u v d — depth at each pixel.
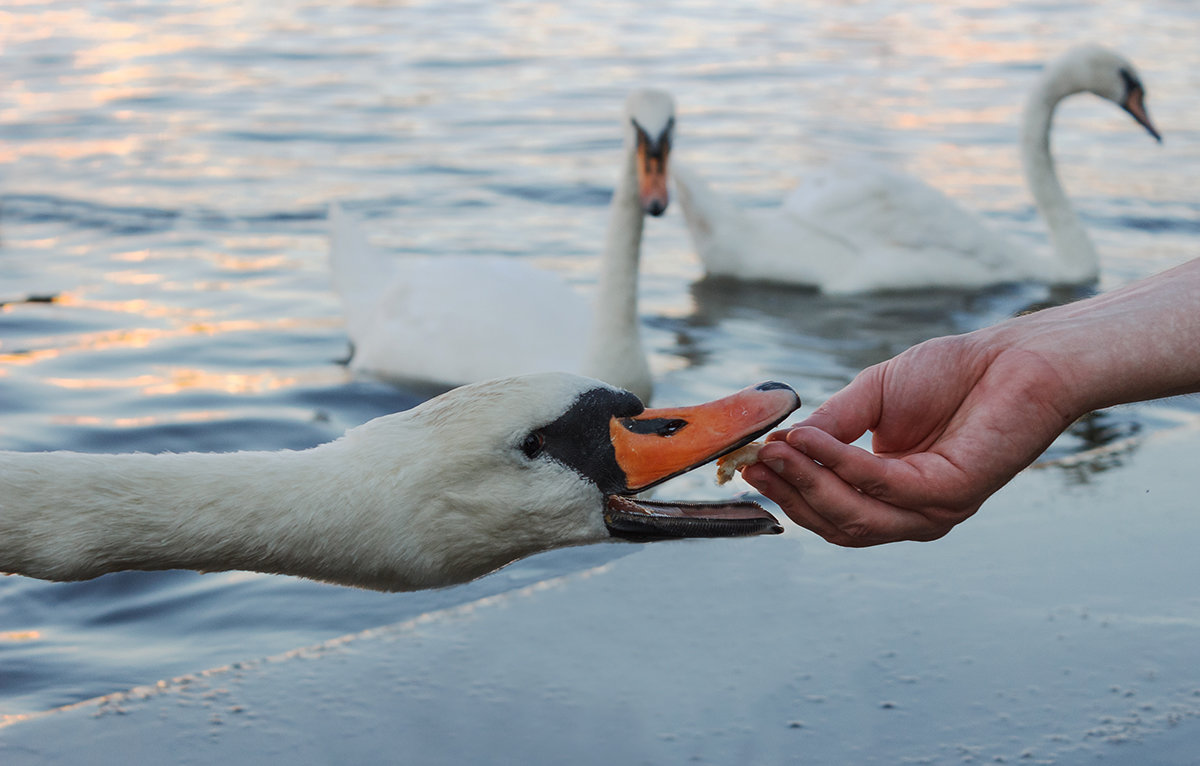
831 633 4.05
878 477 2.71
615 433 3.06
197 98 14.48
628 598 4.31
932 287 10.01
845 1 22.17
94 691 4.41
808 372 7.76
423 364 7.74
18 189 10.94
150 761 3.48
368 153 12.41
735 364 7.99
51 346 7.76
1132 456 5.36
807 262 10.03
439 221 10.54
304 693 3.80
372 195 11.12
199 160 12.04
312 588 5.24
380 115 13.88
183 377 7.41
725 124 13.82
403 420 3.10
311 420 6.90
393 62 16.66
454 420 3.04
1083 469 5.24
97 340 7.90
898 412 2.92
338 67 16.30
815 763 3.43
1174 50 17.45
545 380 3.08
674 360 8.11
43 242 9.71
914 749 3.48
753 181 11.88
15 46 16.92
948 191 11.79
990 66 16.69
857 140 13.26
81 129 12.98
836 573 4.43
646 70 16.33
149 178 11.39
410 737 3.57
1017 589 4.27
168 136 12.84
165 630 4.89
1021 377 2.72
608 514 3.07
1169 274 2.88
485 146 12.69
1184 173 12.07
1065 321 2.81
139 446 6.41
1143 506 4.85
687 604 4.26
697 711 3.66
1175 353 2.71
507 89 15.16
